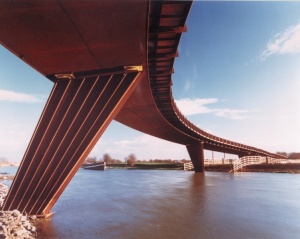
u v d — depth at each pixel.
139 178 51.84
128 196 25.61
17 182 15.75
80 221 15.06
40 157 15.90
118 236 12.10
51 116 16.64
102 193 28.50
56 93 17.27
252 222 14.31
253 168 66.94
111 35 13.57
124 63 16.89
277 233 12.24
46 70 17.11
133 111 34.44
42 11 11.16
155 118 39.31
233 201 21.11
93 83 17.39
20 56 15.15
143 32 13.38
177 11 15.30
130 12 11.66
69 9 11.16
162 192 27.86
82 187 35.53
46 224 14.36
